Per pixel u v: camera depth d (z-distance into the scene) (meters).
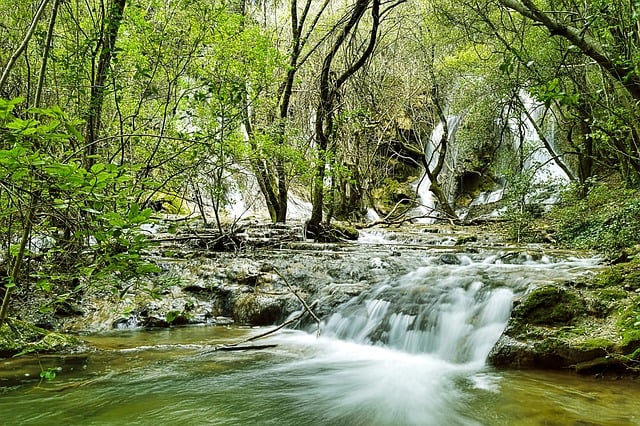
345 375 4.55
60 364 4.55
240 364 4.85
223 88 7.05
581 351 4.18
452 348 5.12
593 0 5.52
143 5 6.76
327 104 10.83
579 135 14.84
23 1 5.59
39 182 1.98
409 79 18.28
